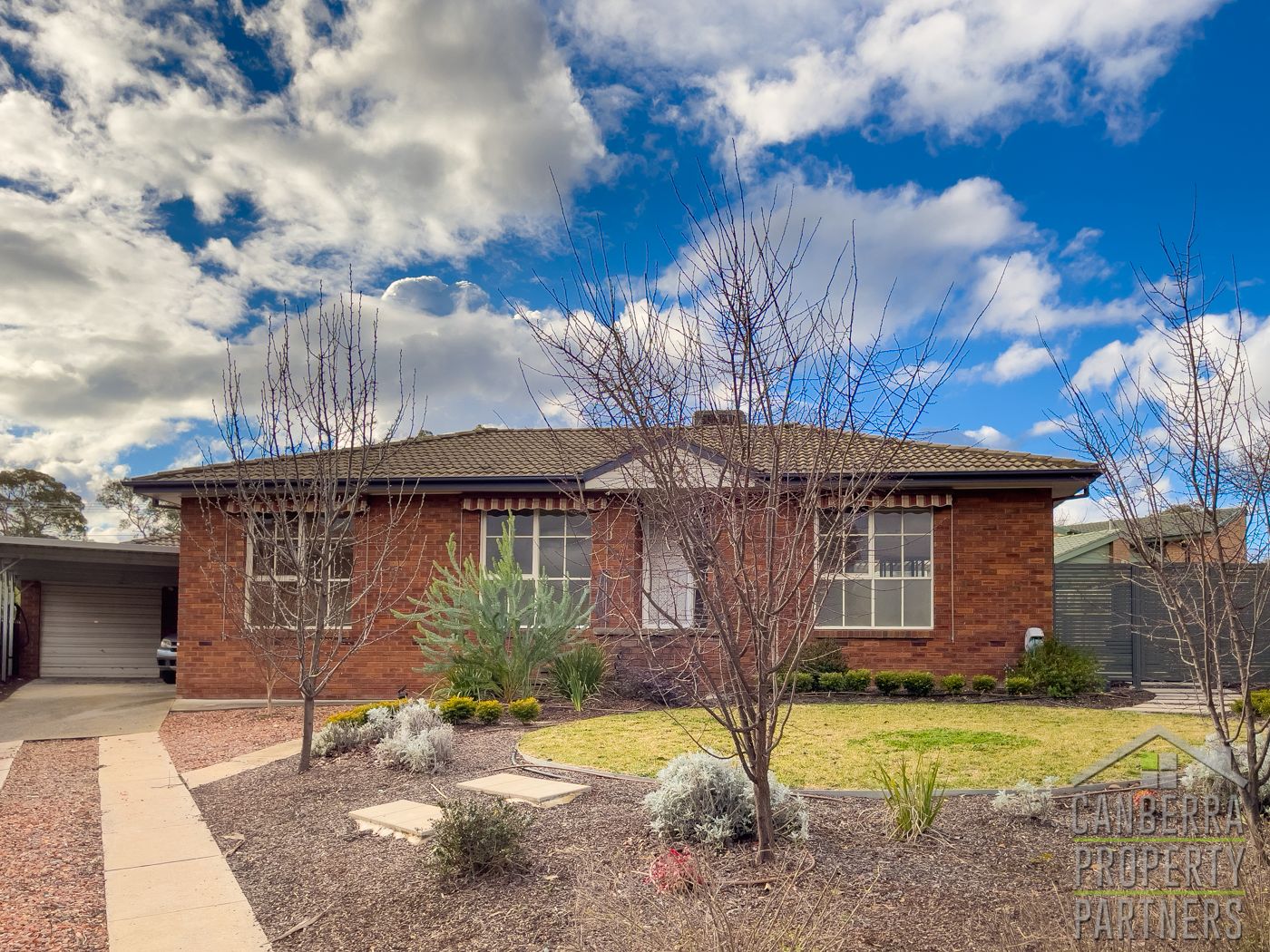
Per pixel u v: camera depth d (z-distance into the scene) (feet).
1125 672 59.93
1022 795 22.71
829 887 17.60
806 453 20.58
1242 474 21.04
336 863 22.13
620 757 32.01
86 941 18.28
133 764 38.96
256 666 59.41
